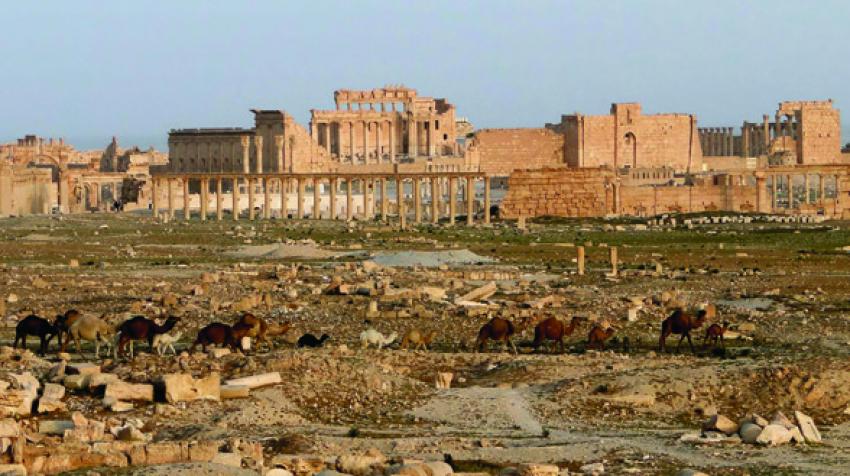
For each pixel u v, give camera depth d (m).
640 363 168.25
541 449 127.31
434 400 148.25
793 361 160.38
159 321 199.50
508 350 181.38
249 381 146.75
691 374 154.88
